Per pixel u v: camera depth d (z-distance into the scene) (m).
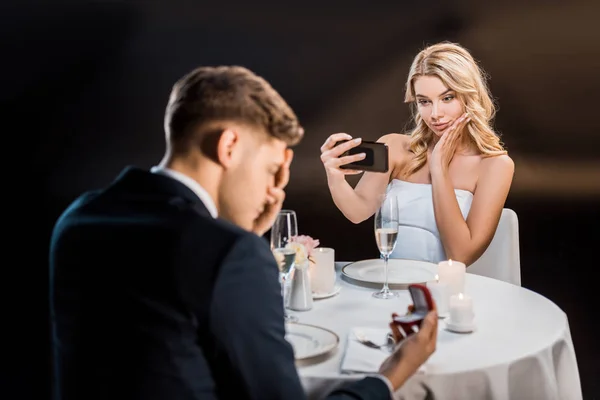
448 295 1.49
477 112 2.46
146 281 0.85
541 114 6.07
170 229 0.86
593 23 5.86
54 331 0.98
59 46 6.46
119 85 6.47
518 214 5.32
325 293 1.62
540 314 1.49
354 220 2.53
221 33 6.49
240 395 0.87
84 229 0.92
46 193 5.65
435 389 1.16
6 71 6.44
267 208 1.12
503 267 2.26
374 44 6.38
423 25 6.27
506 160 2.44
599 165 5.98
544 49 6.03
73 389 0.91
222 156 0.95
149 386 0.85
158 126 6.50
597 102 5.94
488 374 1.19
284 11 6.43
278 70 6.53
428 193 2.52
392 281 1.71
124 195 0.95
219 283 0.83
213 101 0.95
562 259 4.34
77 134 6.44
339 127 6.48
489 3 6.07
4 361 2.80
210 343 0.85
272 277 0.88
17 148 6.30
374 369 1.16
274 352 0.86
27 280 3.80
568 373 1.38
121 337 0.87
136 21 6.46
